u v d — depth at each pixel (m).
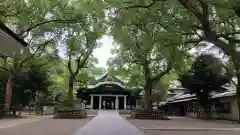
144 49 11.59
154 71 29.94
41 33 22.59
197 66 27.77
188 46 11.44
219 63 17.97
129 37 11.13
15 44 7.41
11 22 14.96
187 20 9.55
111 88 50.91
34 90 29.30
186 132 13.60
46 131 12.71
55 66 31.14
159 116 28.92
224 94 29.98
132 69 31.38
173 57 11.12
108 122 20.58
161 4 8.41
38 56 24.55
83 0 15.30
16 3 11.42
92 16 15.94
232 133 13.46
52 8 16.89
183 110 47.25
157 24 10.70
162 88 40.72
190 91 30.34
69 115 27.50
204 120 27.61
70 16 17.28
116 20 9.23
